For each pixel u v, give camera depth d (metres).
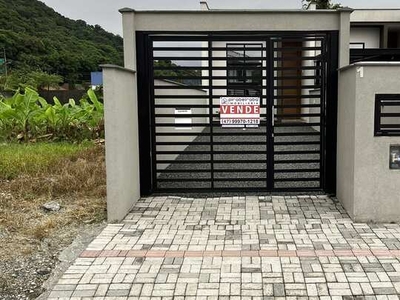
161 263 3.76
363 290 3.22
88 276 3.54
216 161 5.98
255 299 3.13
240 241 4.25
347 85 5.06
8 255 3.99
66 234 4.56
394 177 4.67
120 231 4.61
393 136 4.63
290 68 5.74
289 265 3.66
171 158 8.04
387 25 17.69
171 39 5.74
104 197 5.87
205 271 3.58
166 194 6.07
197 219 4.98
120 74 4.95
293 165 7.98
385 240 4.19
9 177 6.71
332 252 3.92
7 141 10.35
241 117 5.90
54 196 5.90
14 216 5.05
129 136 5.38
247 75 6.34
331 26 5.57
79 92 23.36
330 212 5.14
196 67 5.89
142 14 5.64
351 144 4.84
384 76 4.55
